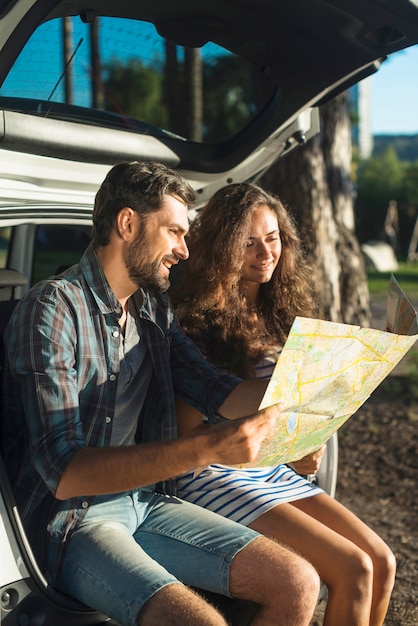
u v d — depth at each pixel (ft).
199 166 10.32
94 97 10.20
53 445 7.18
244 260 9.81
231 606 7.98
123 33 9.78
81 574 7.51
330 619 8.55
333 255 23.03
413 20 9.27
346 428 20.61
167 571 7.88
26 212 8.51
